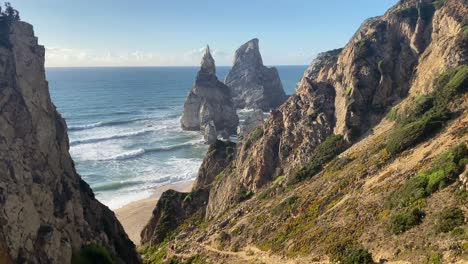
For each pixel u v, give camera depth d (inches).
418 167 1315.2
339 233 1246.3
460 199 1014.4
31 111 1125.7
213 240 1760.6
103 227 1376.7
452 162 1148.5
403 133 1587.1
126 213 2960.1
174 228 2349.9
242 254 1526.8
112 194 3344.0
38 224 902.4
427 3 2491.4
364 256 1019.9
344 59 2410.2
